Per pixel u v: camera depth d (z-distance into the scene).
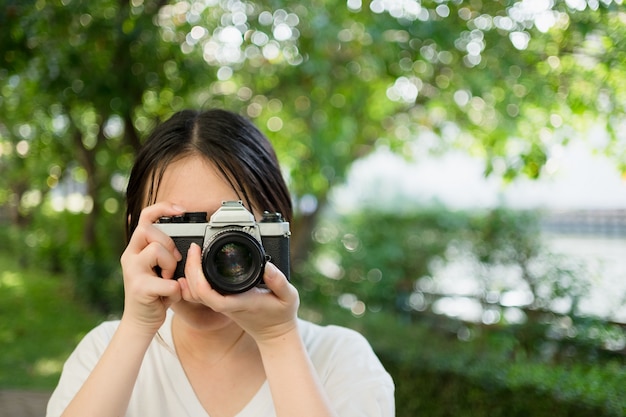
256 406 1.57
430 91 6.93
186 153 1.56
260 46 6.54
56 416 1.61
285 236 1.48
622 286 5.83
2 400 6.09
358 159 8.51
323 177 7.86
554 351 5.59
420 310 8.27
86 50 6.01
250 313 1.41
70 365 1.71
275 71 7.30
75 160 11.02
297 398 1.42
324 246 9.70
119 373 1.44
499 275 7.12
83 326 9.59
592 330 5.41
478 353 5.43
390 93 7.35
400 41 5.90
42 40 5.80
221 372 1.61
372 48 6.38
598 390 4.30
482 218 7.77
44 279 13.72
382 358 5.43
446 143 7.74
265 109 7.72
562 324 5.74
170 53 6.29
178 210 1.50
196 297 1.41
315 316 7.55
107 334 1.77
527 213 7.20
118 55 6.02
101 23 5.86
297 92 7.42
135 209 1.66
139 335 1.47
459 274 8.25
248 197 1.58
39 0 5.66
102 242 10.82
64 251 13.55
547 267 6.29
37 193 15.82
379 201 9.41
